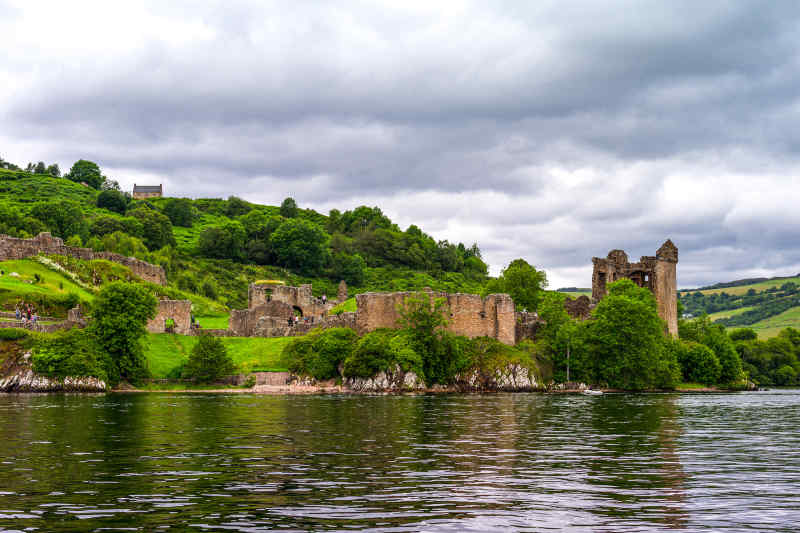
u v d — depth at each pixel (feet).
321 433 165.58
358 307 416.87
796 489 103.14
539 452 137.39
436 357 393.70
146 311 363.15
